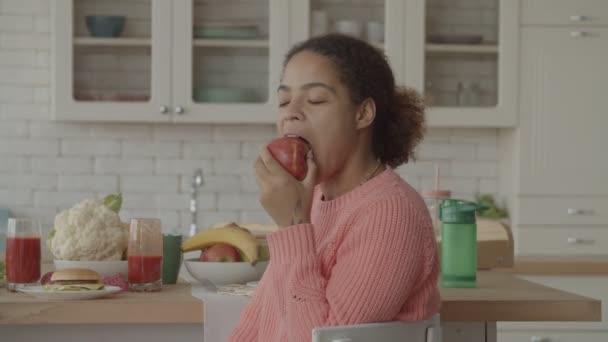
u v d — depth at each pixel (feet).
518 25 13.50
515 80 13.50
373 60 5.03
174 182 14.37
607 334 12.04
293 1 13.38
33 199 14.15
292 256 4.68
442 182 14.55
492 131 14.58
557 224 13.44
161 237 6.65
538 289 6.68
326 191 5.16
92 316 5.98
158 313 6.02
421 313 4.71
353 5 13.51
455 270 6.81
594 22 13.48
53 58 13.10
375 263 4.48
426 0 13.50
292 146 4.85
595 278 12.28
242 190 14.43
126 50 13.24
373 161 5.16
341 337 4.41
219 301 6.01
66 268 6.86
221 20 13.35
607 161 13.48
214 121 13.34
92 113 13.15
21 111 14.11
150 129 14.33
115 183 14.28
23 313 5.95
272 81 13.37
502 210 14.02
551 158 13.48
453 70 13.55
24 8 14.08
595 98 13.50
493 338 6.34
